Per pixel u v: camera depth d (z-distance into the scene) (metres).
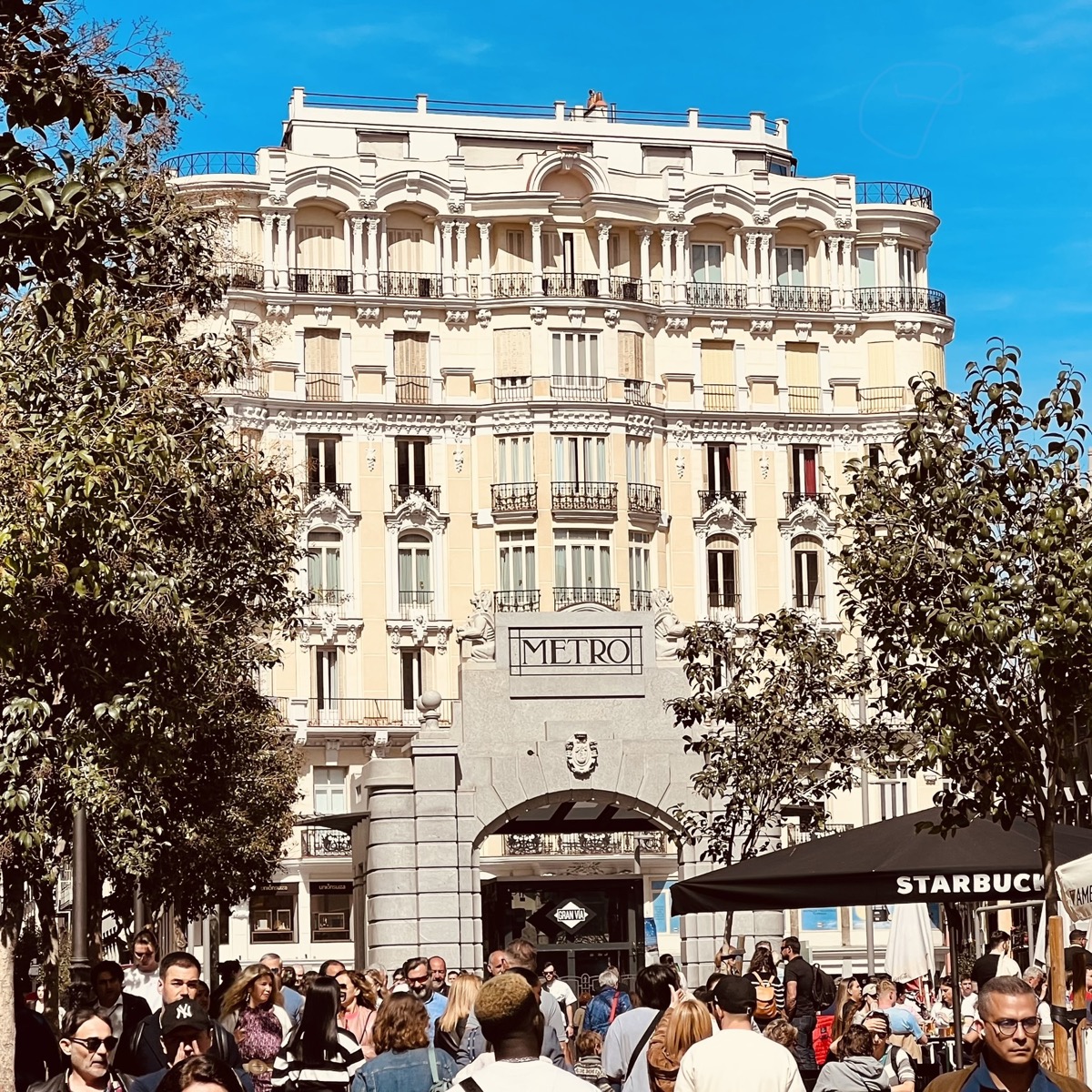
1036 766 21.39
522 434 82.44
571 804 42.69
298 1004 24.06
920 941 34.78
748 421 85.69
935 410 22.62
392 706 80.44
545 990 20.09
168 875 36.69
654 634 39.12
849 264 88.19
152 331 24.92
